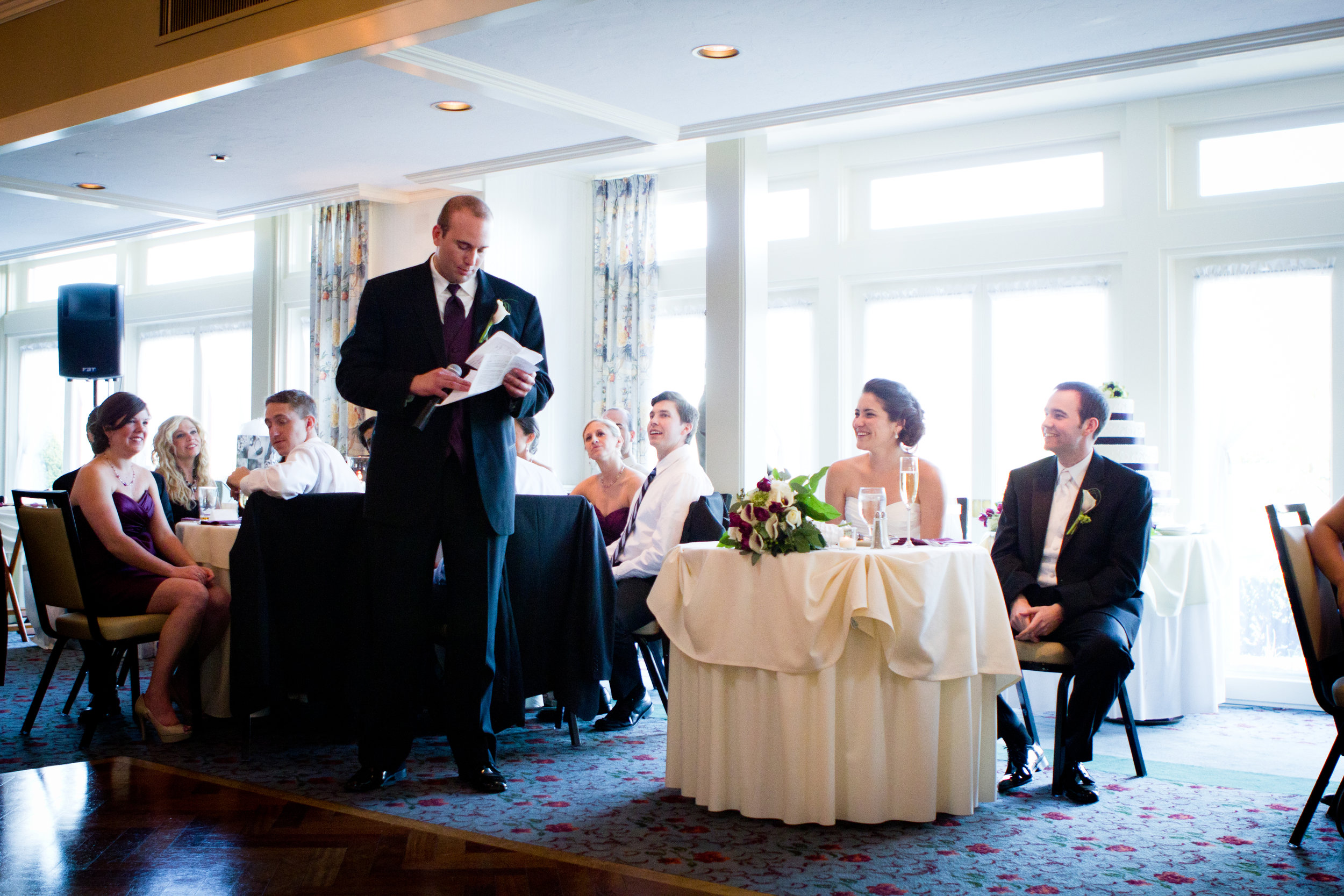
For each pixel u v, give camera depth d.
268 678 3.45
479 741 3.13
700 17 3.75
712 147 5.20
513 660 3.45
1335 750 2.67
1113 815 2.93
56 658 3.90
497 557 3.10
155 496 4.11
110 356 7.21
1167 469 5.45
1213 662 4.42
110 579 3.82
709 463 5.18
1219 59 4.02
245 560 3.44
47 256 10.34
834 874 2.45
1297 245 5.17
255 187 6.31
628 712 4.06
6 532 6.75
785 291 6.72
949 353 6.21
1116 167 5.67
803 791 2.78
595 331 7.17
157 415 9.45
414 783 3.22
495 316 3.00
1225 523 5.38
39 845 2.66
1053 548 3.44
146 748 3.68
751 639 2.83
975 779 2.91
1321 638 2.74
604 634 3.67
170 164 5.79
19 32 5.02
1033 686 4.38
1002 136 5.94
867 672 2.76
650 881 2.41
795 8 3.66
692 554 2.97
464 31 3.76
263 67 4.17
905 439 3.52
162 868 2.50
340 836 2.72
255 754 3.59
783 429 6.71
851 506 3.50
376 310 3.12
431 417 3.01
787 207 6.76
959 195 6.16
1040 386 5.92
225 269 8.99
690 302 7.11
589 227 7.23
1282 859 2.57
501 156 5.66
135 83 4.56
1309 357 5.20
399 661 3.06
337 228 7.30
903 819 2.79
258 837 2.71
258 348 8.17
